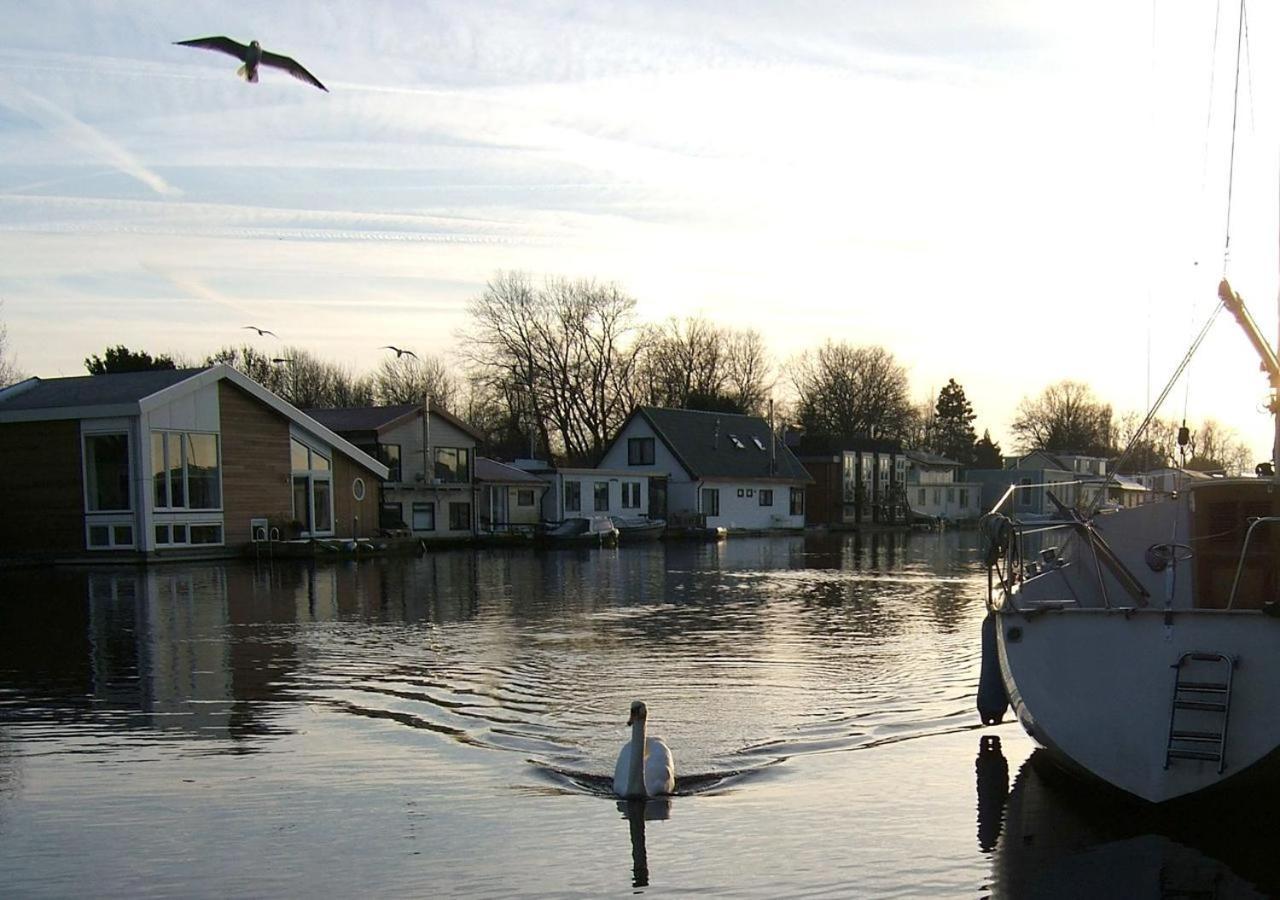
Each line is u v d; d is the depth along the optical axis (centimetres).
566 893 703
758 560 4062
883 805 888
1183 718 853
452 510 5025
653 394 9175
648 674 1447
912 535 7400
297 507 4016
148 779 941
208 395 3619
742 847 787
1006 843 800
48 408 3453
